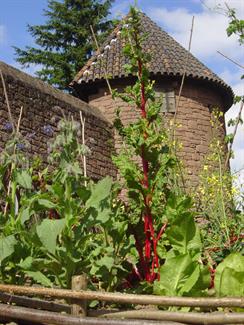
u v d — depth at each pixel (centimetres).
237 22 520
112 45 1953
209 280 293
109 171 1673
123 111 1783
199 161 1823
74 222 307
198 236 329
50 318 236
